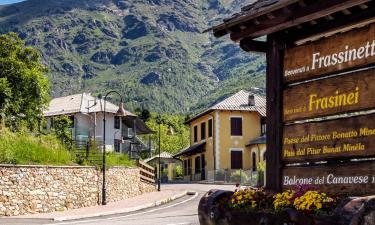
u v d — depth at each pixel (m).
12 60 35.69
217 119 58.66
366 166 8.38
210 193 10.59
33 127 36.09
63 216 23.28
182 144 98.38
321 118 9.16
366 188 8.36
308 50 9.41
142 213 24.91
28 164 26.19
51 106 57.47
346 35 8.78
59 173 27.45
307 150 9.33
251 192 9.77
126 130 62.66
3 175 24.39
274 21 9.33
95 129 53.50
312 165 9.31
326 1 8.47
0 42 36.38
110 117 57.38
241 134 58.88
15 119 34.53
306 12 8.76
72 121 53.72
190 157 66.62
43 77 37.28
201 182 56.75
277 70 9.91
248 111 58.91
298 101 9.55
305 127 9.40
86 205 29.28
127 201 32.31
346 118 8.72
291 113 9.66
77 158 31.19
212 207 10.21
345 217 7.32
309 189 8.95
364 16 8.78
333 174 8.85
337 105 8.87
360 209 7.18
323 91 9.12
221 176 55.84
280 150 9.83
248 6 10.05
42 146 28.64
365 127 8.43
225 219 9.94
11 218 22.98
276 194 9.37
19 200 24.94
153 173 44.00
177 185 51.28
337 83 8.88
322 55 9.16
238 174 53.44
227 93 161.75
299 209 8.48
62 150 30.41
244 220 9.58
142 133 69.62
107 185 31.64
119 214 24.88
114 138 57.47
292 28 9.85
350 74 8.70
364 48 8.50
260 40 10.29
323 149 9.05
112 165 33.09
